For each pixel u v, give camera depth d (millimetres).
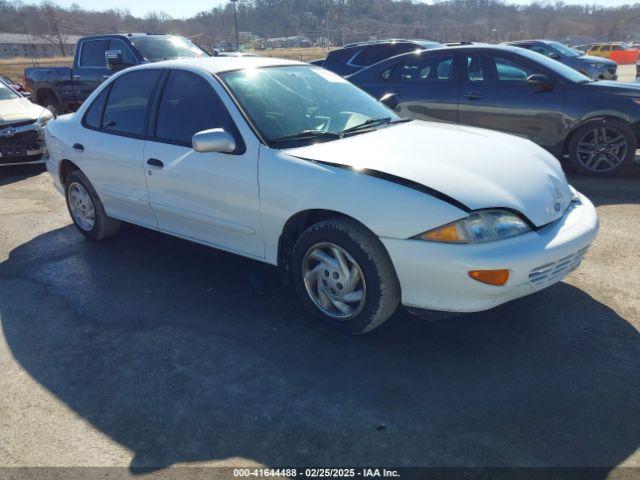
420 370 2988
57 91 11383
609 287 3787
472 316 3496
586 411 2621
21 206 6500
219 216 3816
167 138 4098
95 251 4953
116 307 3873
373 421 2619
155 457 2475
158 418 2723
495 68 7000
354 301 3236
